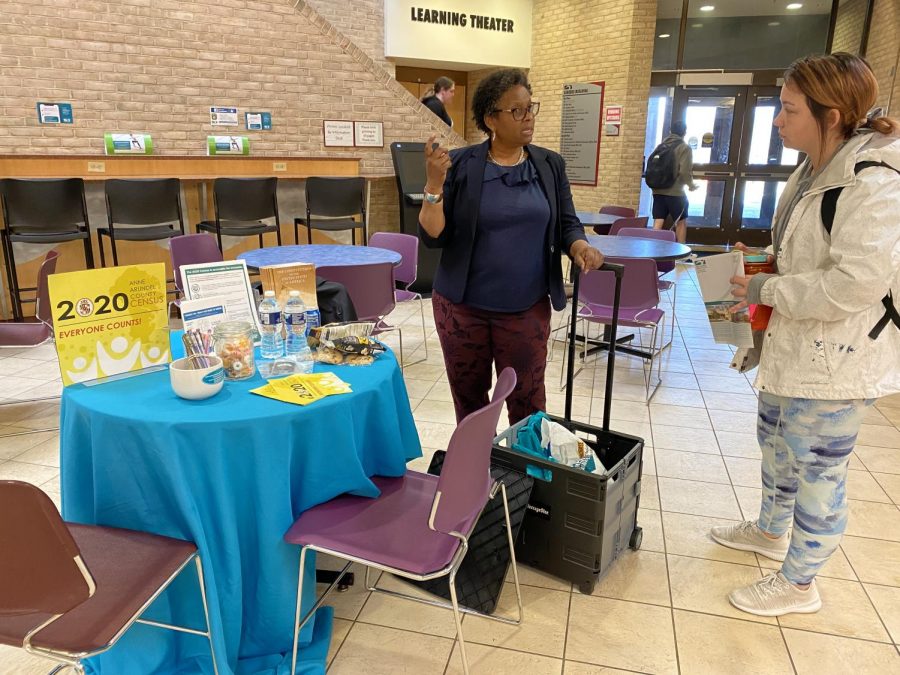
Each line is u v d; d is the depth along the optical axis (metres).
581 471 1.99
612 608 2.02
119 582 1.38
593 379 4.05
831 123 1.65
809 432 1.79
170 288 5.73
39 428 3.29
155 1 5.38
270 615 1.67
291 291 2.05
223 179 5.21
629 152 8.09
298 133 6.16
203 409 1.55
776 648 1.86
